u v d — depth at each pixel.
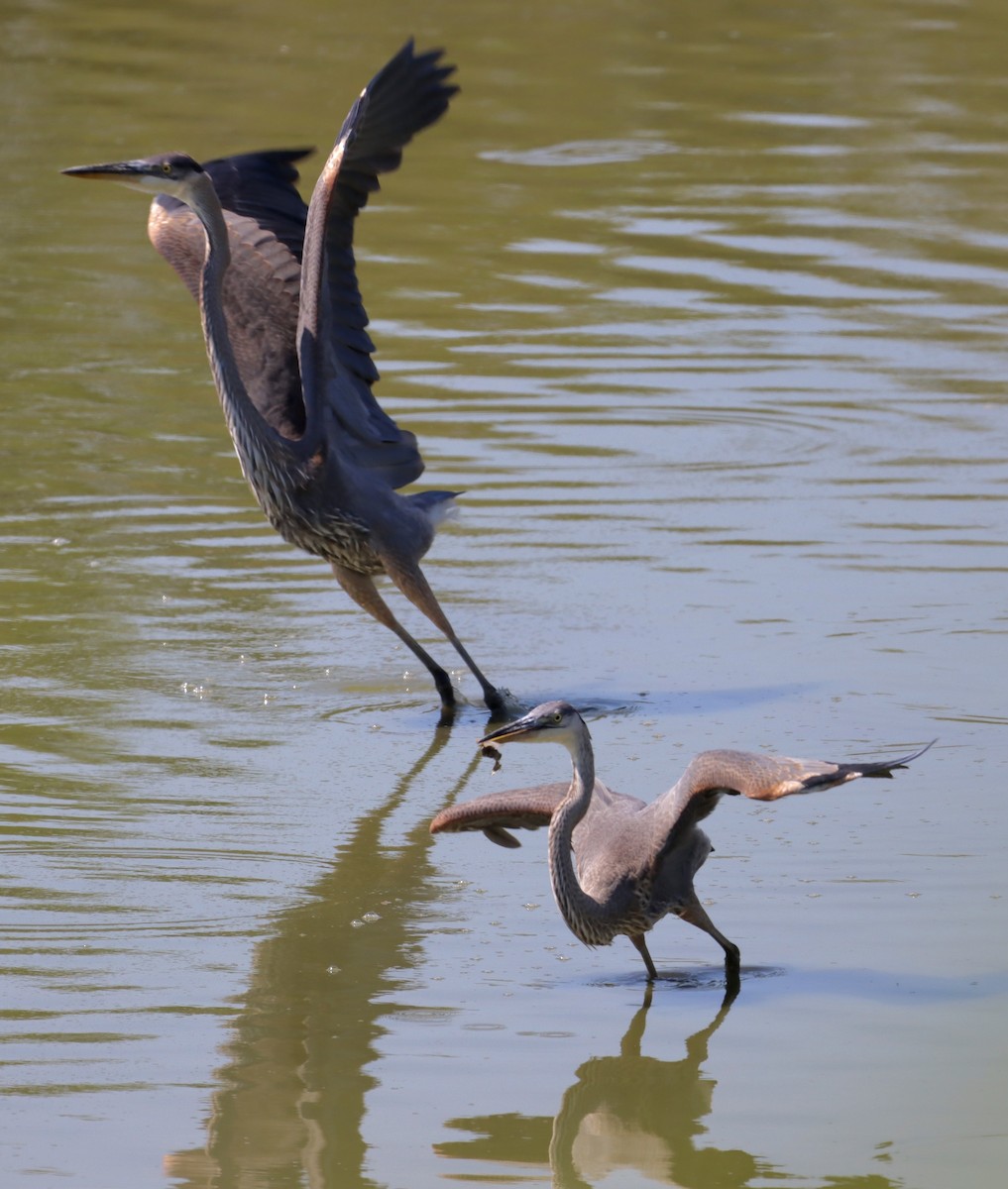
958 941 9.73
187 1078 8.42
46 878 10.43
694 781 8.78
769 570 15.40
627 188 27.45
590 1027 8.93
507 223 25.78
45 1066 8.48
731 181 27.83
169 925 9.92
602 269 23.94
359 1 38.97
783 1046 8.73
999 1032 8.80
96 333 21.55
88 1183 7.56
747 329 21.84
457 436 18.41
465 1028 8.91
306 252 12.91
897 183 27.88
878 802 11.45
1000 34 38.03
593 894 9.08
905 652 13.78
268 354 13.70
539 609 14.71
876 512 16.61
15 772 11.84
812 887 10.36
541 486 17.23
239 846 10.95
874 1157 7.77
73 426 18.70
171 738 12.48
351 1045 8.70
